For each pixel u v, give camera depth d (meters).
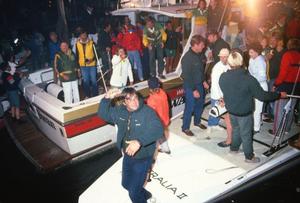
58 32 8.24
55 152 6.84
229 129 5.01
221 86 4.27
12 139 7.90
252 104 4.27
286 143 5.09
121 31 8.32
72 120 6.04
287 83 5.06
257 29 7.93
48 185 5.96
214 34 6.23
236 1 7.54
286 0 10.19
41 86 7.82
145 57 7.87
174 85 7.10
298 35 8.87
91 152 6.72
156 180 4.55
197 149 5.13
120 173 4.88
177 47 7.78
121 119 3.48
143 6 7.67
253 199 4.35
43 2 16.38
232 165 4.67
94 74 7.18
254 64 5.10
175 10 6.99
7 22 15.38
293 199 4.54
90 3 14.45
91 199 4.42
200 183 4.41
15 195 5.71
